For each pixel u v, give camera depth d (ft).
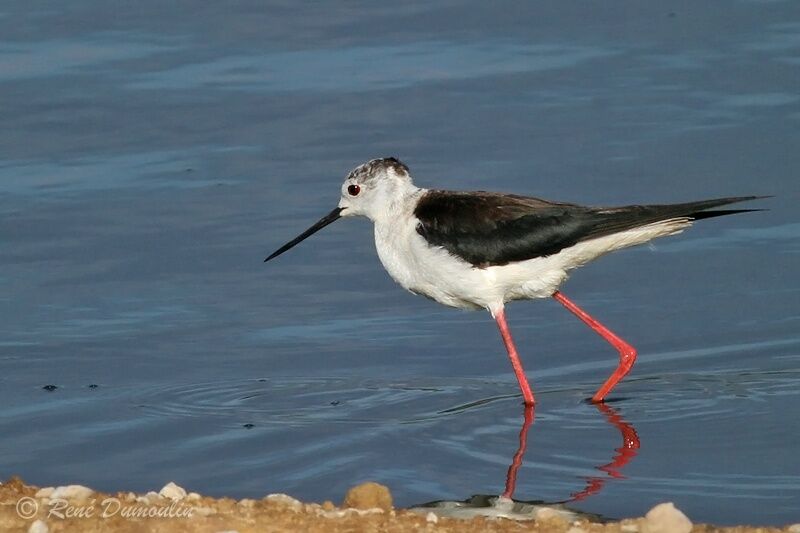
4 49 62.13
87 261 47.21
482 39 62.90
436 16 65.16
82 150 54.75
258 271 47.06
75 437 35.47
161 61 61.46
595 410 36.88
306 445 34.60
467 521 27.30
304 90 59.06
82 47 62.54
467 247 37.24
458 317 44.55
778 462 32.91
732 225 49.39
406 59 61.36
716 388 38.17
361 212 39.93
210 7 66.44
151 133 56.03
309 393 38.55
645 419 35.99
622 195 50.19
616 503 30.55
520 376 37.50
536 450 33.99
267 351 41.68
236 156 54.29
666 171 51.80
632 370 40.09
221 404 37.68
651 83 58.39
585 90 58.13
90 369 40.19
